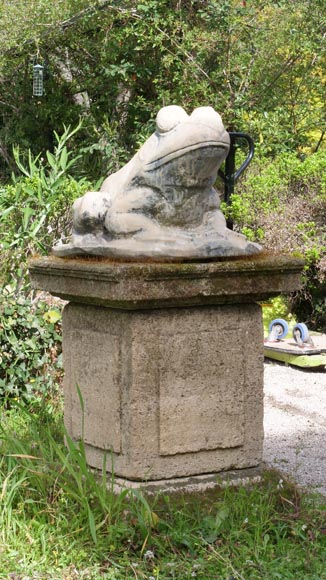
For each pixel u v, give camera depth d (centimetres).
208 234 452
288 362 820
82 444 436
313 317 971
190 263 436
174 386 448
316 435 619
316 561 409
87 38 1321
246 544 421
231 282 446
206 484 453
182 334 448
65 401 485
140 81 1320
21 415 607
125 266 422
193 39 1174
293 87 1242
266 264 452
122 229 445
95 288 438
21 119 1439
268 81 1213
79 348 470
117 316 444
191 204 447
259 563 405
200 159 436
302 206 930
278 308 921
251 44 1203
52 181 761
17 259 734
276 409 689
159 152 441
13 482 442
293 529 430
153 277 424
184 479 454
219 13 1169
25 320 653
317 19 1196
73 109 1391
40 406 611
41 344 661
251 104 1200
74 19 1266
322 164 952
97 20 1273
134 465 442
